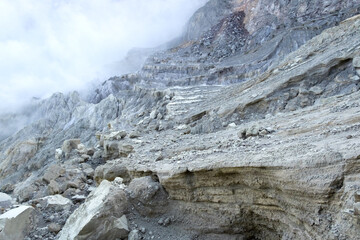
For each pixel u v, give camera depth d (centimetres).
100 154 1459
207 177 599
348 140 502
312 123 735
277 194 507
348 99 870
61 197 874
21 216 679
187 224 634
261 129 816
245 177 545
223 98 1669
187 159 740
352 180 405
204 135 1192
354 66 1073
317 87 1154
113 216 624
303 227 466
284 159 491
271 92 1274
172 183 657
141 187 709
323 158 443
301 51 1584
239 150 679
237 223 575
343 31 1405
